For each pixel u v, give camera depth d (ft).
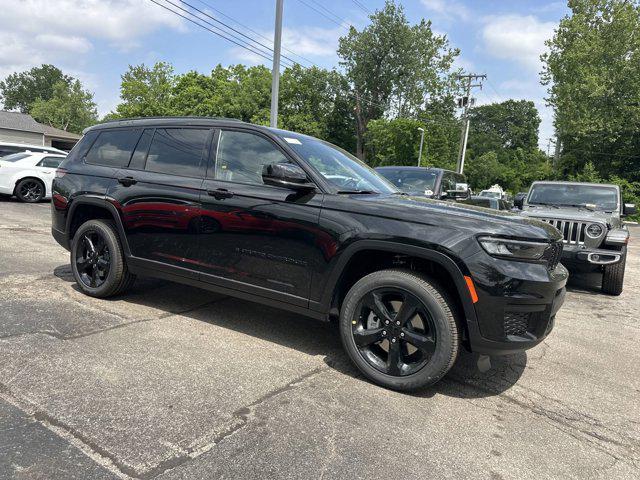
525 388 11.24
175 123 14.05
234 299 16.16
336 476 7.23
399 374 10.28
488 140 284.20
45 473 6.77
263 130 12.45
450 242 9.73
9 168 41.14
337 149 14.44
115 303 14.71
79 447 7.43
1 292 14.82
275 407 9.18
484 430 9.05
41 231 27.35
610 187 28.35
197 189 12.74
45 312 13.30
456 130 172.65
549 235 10.21
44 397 8.80
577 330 16.67
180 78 172.65
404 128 150.00
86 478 6.74
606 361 13.64
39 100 279.49
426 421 9.19
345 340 10.90
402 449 8.14
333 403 9.56
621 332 16.85
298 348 12.37
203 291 16.80
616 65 109.91
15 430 7.72
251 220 11.84
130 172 14.19
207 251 12.65
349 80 179.42
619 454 8.61
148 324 13.11
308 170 11.61
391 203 10.85
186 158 13.41
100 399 8.89
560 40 119.55
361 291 10.64
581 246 22.88
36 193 42.88
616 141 111.96
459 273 9.62
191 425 8.29
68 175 15.55
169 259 13.39
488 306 9.58
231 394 9.53
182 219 12.95
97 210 15.14
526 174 234.17
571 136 117.08
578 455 8.46
